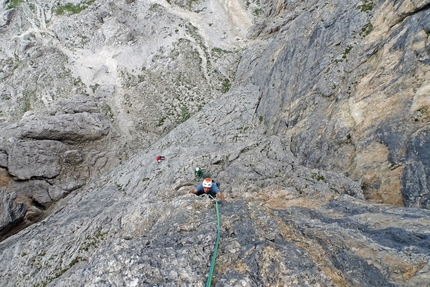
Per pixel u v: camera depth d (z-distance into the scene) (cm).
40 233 1988
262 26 4797
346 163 1518
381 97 1552
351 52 1953
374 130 1472
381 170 1331
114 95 4519
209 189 983
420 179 1157
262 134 2398
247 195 1381
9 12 5912
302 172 1598
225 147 2173
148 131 4075
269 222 795
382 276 633
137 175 2377
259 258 644
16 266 1638
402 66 1526
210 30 5197
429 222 806
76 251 1490
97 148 3703
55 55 5181
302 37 2623
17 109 4497
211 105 3238
